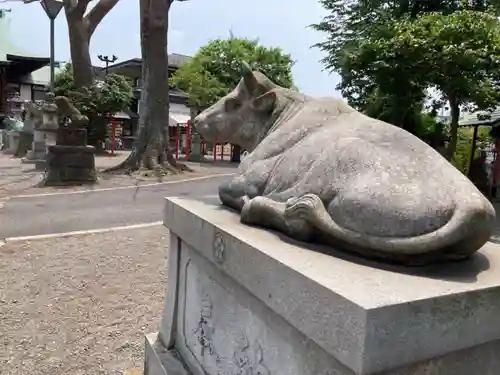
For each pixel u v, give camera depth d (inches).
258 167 75.0
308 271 48.8
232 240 62.3
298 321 48.4
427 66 246.4
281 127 78.5
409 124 323.3
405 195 53.2
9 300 127.0
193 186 364.5
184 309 85.7
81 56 650.8
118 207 271.9
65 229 212.2
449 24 239.6
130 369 96.3
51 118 512.4
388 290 44.4
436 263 54.2
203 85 610.5
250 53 624.1
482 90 268.1
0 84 896.9
